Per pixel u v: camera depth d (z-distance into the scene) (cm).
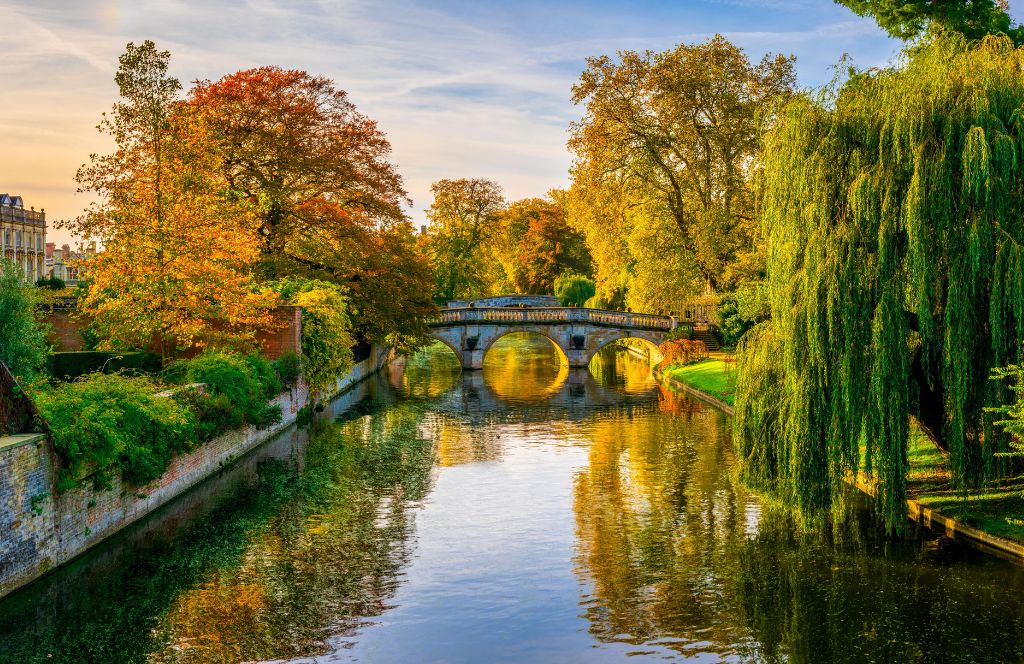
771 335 2080
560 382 5694
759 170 2170
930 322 1714
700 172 5375
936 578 1730
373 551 1969
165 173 3064
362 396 4906
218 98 4419
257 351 3481
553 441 3400
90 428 1850
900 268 1789
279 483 2614
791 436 1881
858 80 1950
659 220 5581
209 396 2675
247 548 1978
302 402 4000
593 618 1577
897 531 1816
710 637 1495
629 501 2419
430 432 3622
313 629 1532
